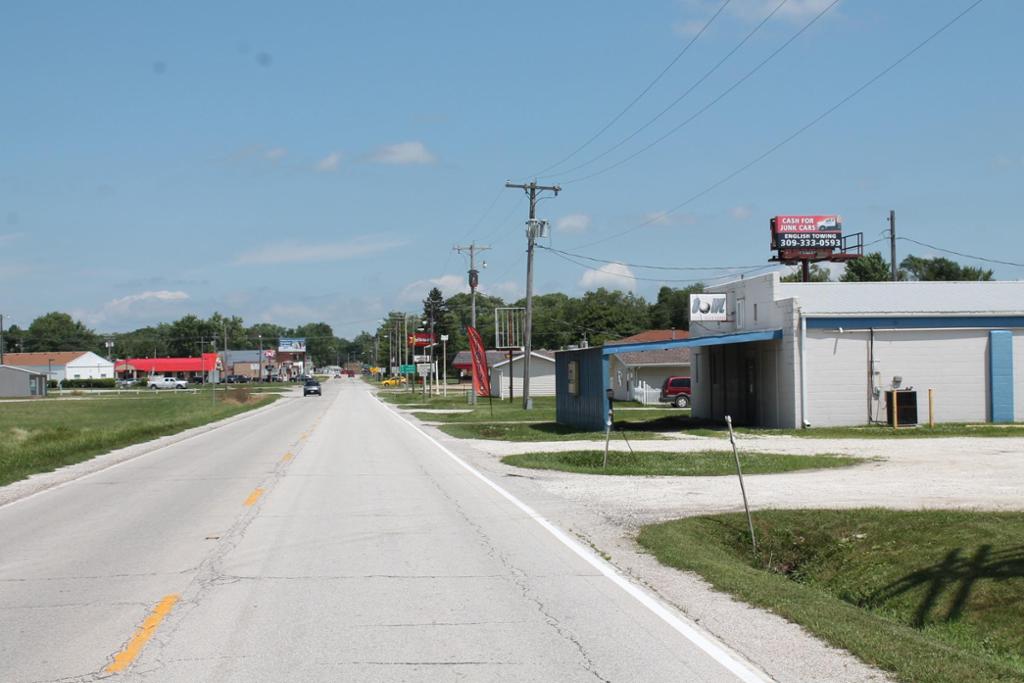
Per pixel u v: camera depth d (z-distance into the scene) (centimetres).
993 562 1009
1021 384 3294
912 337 3259
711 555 1037
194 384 17212
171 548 1080
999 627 848
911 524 1205
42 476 1972
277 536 1154
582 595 840
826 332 3225
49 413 6078
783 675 607
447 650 664
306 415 5262
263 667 623
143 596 836
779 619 756
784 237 4256
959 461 2045
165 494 1620
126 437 3173
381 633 709
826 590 1061
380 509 1398
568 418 3731
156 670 616
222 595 837
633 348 3231
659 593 850
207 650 662
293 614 768
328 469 2055
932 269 8912
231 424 4350
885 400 3181
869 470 1897
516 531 1194
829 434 2933
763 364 3453
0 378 10494
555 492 1605
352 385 16275
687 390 5734
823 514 1300
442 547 1078
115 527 1249
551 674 609
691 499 1493
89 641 688
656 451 2438
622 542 1116
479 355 6012
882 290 3394
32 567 979
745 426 3494
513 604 805
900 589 992
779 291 3381
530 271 5031
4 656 651
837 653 658
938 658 636
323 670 616
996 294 3428
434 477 1872
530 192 4934
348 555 1028
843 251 4281
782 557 1185
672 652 661
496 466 2116
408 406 6512
